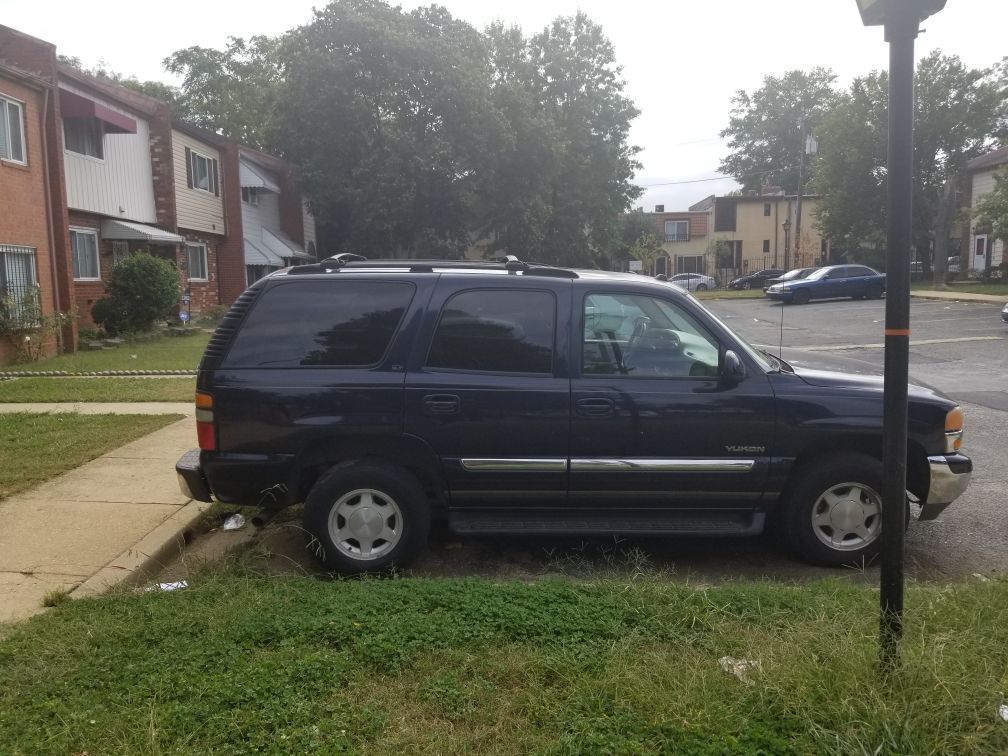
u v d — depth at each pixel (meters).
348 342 5.02
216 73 46.62
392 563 4.95
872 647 3.31
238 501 5.06
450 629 3.79
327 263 5.29
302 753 2.85
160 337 21.12
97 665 3.51
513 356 5.00
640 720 3.02
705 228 62.25
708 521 5.10
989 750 2.79
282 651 3.59
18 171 15.71
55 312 16.72
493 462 4.95
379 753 2.86
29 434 8.58
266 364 5.00
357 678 3.37
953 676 3.12
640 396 4.93
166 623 3.92
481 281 5.08
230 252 28.45
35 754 2.85
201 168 26.56
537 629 3.80
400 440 4.97
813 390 4.99
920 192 40.59
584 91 45.00
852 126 40.56
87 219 20.28
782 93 69.38
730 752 2.82
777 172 70.12
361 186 33.62
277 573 4.91
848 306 31.28
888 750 2.79
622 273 5.62
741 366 4.87
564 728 3.01
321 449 5.06
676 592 4.25
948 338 18.94
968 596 4.11
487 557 5.44
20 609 4.35
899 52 2.92
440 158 33.59
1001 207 30.92
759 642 3.59
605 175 46.31
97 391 11.58
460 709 3.15
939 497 5.09
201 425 5.02
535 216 38.97
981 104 38.12
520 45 44.94
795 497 5.06
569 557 5.39
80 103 18.23
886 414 3.13
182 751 2.84
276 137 34.81
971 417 10.15
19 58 16.67
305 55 33.31
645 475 4.96
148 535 5.52
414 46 33.41
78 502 6.27
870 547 5.11
